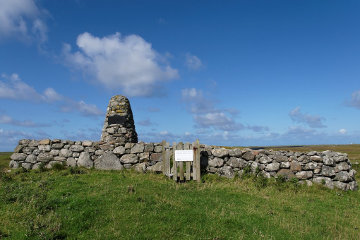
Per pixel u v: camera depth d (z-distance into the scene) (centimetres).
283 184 1432
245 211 1012
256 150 1566
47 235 738
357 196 1402
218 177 1468
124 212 882
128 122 1756
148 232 782
